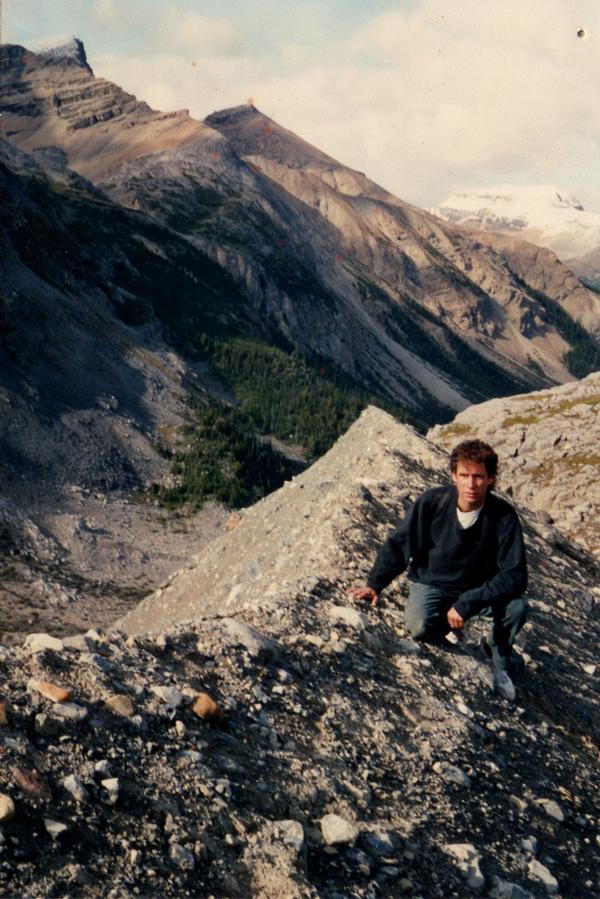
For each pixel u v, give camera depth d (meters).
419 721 7.82
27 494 164.75
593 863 6.82
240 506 195.62
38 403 191.50
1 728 5.03
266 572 16.56
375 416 26.38
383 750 7.08
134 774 5.23
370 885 5.24
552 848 6.76
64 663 6.08
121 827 4.74
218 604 22.42
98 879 4.30
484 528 8.31
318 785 6.14
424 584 9.05
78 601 132.00
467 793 6.98
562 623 13.70
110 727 5.54
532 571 16.48
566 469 31.72
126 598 139.25
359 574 10.74
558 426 34.28
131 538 165.50
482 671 9.22
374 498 15.23
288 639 8.26
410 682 8.45
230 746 6.15
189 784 5.37
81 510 168.50
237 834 5.16
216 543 26.64
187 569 26.77
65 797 4.74
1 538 143.75
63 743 5.17
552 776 8.05
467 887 5.70
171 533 175.75
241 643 7.65
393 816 6.19
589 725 9.78
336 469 25.06
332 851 5.44
